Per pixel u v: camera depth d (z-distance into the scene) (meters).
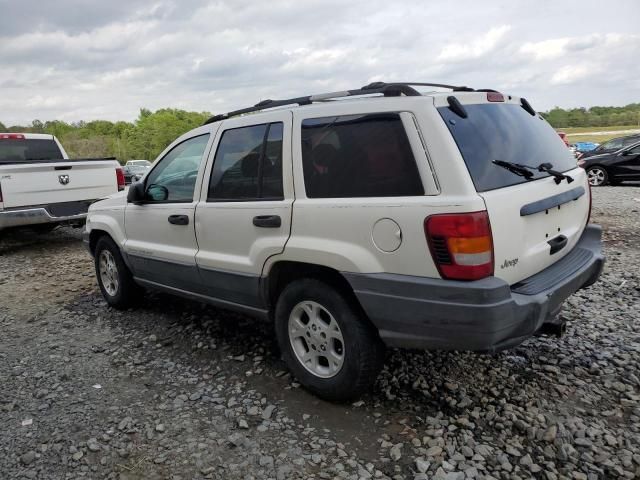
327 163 3.11
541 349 3.84
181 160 4.24
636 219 9.06
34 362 4.09
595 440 2.78
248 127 3.63
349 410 3.18
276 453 2.79
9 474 2.71
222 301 3.97
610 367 3.54
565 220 3.40
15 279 6.92
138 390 3.55
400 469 2.62
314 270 3.26
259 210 3.42
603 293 5.02
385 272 2.83
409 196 2.74
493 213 2.62
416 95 2.93
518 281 2.90
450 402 3.18
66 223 8.62
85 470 2.72
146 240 4.56
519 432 2.88
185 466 2.72
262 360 3.93
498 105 3.28
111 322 4.94
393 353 3.86
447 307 2.63
